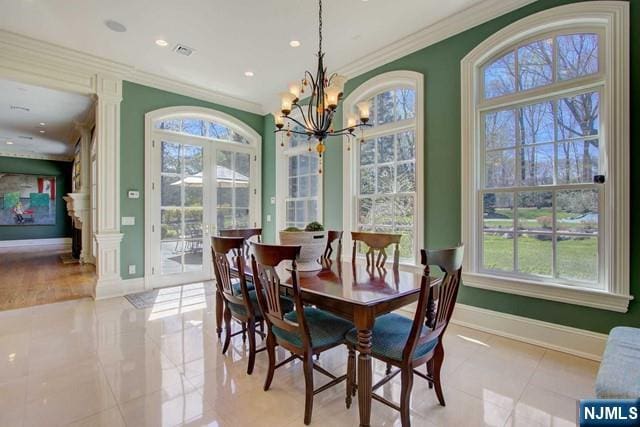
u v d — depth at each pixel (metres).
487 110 3.16
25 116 6.02
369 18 3.21
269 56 4.00
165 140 4.84
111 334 3.05
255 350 2.41
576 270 2.67
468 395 2.08
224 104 5.43
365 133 4.21
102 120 4.21
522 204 2.95
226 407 1.95
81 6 2.98
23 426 1.76
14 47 3.54
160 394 2.08
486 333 3.07
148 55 3.97
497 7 2.96
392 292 1.93
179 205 4.99
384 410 1.94
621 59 2.39
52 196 10.25
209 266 5.32
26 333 3.06
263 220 5.98
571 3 2.60
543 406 1.96
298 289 1.82
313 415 1.89
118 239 4.33
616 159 2.42
